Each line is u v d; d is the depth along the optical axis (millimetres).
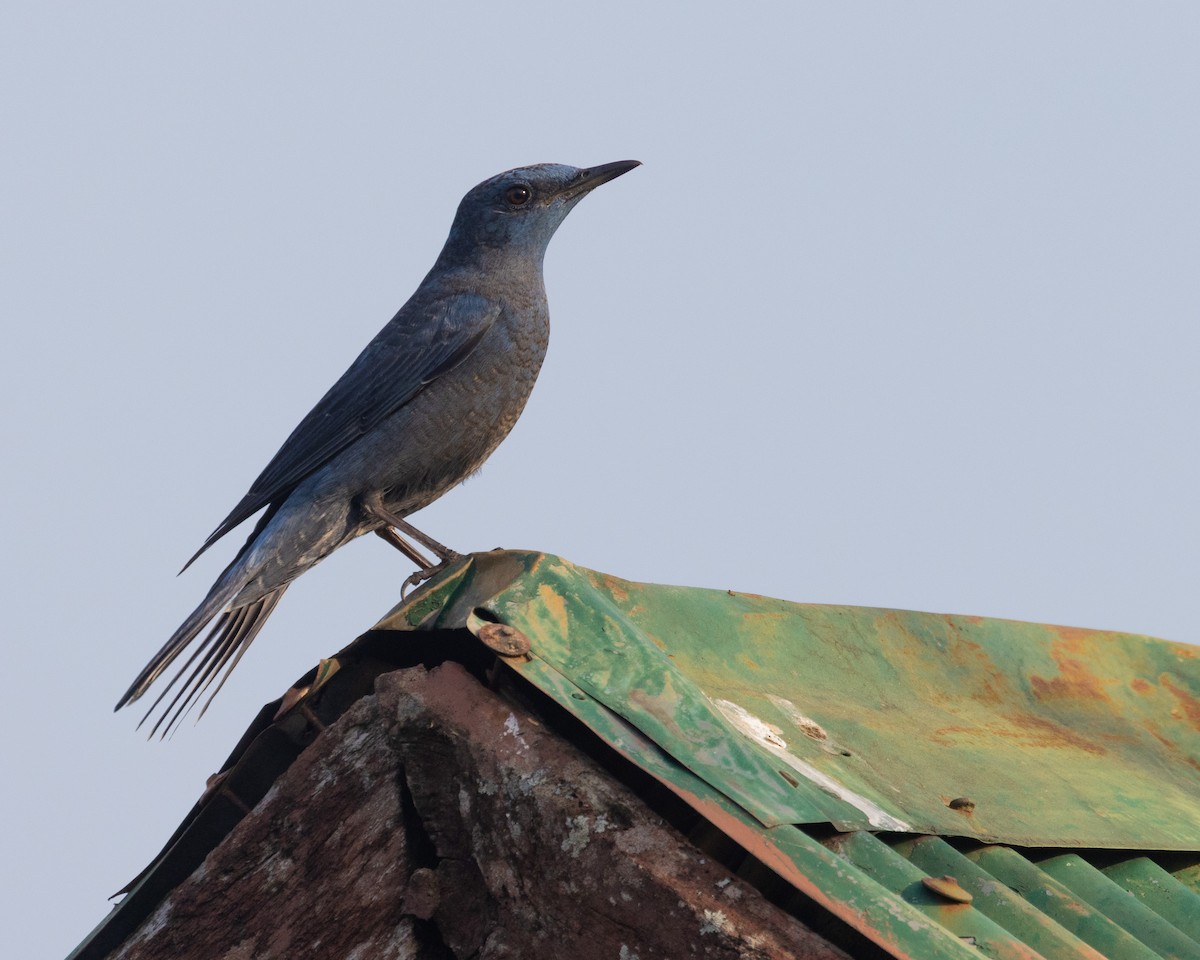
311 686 10008
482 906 8922
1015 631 13992
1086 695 13680
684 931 7805
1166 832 11453
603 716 8547
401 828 9211
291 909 9570
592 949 8156
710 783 8148
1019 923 8961
